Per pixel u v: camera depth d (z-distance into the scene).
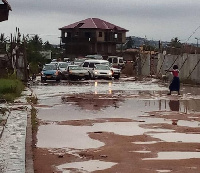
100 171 12.56
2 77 44.84
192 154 14.80
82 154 14.75
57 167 13.02
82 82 59.44
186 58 55.25
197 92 42.34
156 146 16.06
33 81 58.84
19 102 30.36
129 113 25.84
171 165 13.25
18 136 16.81
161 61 66.31
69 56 130.62
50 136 18.16
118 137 17.89
